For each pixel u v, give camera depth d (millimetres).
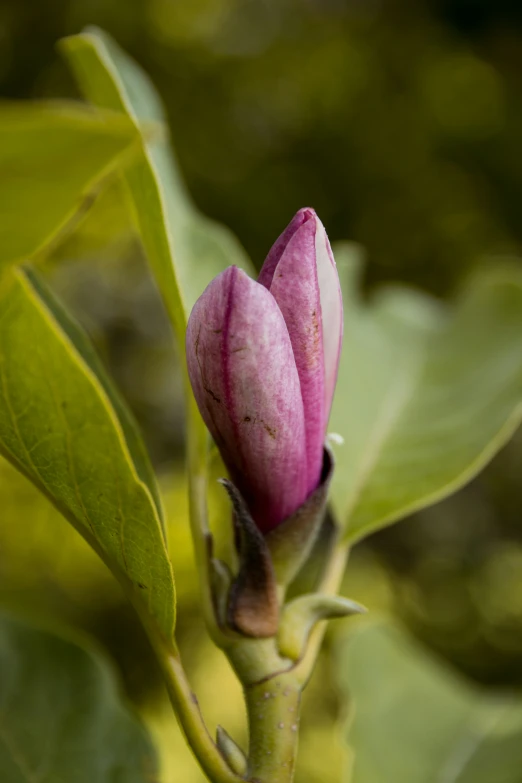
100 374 425
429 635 2320
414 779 557
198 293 473
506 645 2369
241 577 383
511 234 2320
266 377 366
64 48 427
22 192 323
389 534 2346
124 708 473
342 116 2295
